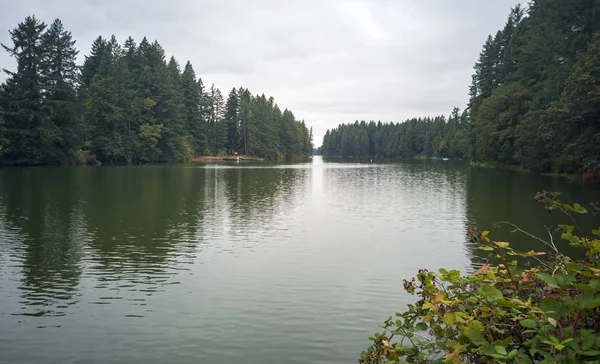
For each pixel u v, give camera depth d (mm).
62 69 45438
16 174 33656
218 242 11453
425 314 3352
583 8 27812
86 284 8055
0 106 40844
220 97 90312
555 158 31516
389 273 8836
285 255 10188
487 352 2479
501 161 45469
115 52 62594
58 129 43812
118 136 52188
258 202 19594
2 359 5371
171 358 5418
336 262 9578
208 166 55812
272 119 106875
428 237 12211
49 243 11102
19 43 42312
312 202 19844
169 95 63094
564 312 2475
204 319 6543
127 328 6227
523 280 3045
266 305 7109
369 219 15188
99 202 18594
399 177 37688
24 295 7469
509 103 41750
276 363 5289
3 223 13633
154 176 34531
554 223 13656
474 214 15953
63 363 5293
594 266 2922
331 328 6270
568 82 22984
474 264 9438
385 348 3029
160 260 9688
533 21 38375
